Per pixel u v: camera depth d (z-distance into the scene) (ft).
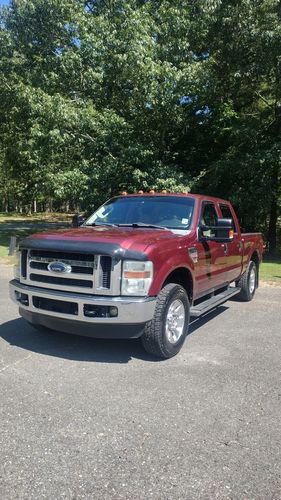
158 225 20.40
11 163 86.63
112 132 51.60
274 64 47.80
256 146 53.47
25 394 13.85
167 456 10.64
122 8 57.21
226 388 14.65
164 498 9.12
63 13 58.54
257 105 60.64
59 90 55.83
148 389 14.44
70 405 13.19
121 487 9.45
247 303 28.48
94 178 50.72
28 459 10.41
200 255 19.89
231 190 53.26
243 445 11.19
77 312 16.08
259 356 17.88
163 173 49.55
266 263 48.34
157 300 16.60
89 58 52.26
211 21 49.70
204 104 54.85
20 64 64.59
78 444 11.09
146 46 48.08
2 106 69.67
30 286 17.51
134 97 50.34
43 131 53.47
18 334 20.02
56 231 18.69
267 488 9.51
